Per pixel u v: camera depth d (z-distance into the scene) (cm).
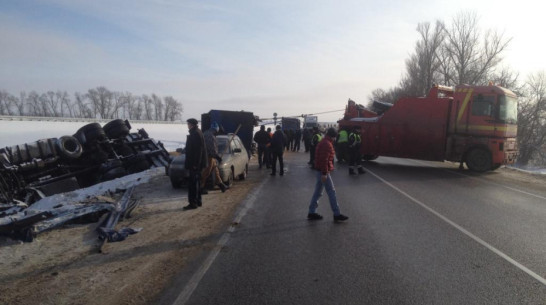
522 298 414
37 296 414
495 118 1614
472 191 1155
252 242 607
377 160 2309
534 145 3722
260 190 1122
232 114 2141
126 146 1403
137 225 709
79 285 442
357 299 407
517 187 1269
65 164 1132
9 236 594
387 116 1866
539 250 583
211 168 944
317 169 754
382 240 624
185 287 435
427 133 1766
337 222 741
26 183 1012
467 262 525
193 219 757
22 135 2236
